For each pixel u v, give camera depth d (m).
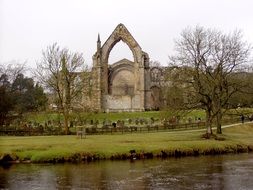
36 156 53.47
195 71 74.19
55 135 82.31
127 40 159.50
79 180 42.66
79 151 55.62
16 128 90.06
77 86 90.69
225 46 77.12
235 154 62.97
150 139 69.06
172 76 76.00
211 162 54.25
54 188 39.31
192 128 94.56
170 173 46.31
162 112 78.94
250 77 79.62
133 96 158.25
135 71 159.88
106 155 56.19
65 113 86.56
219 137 74.44
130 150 58.12
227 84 75.69
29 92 113.19
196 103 74.38
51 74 89.62
